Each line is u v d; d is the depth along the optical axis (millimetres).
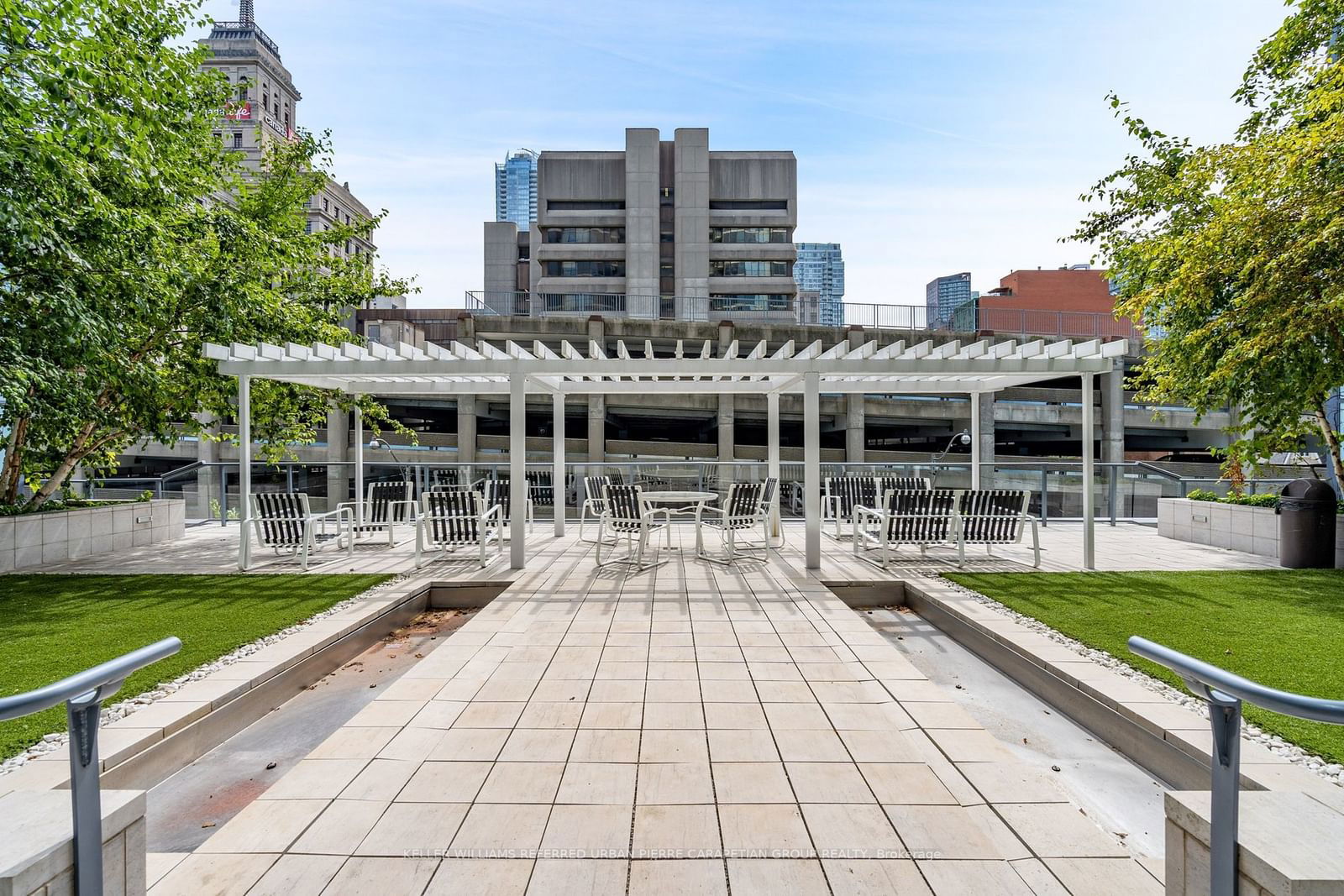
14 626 4656
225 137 10070
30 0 6137
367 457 26141
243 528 6777
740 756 2805
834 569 6828
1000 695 4012
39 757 2805
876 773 2670
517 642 4379
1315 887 1342
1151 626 4602
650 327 26953
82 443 8297
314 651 4289
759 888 1991
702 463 11641
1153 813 2719
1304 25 7211
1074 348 6680
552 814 2375
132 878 1698
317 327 9289
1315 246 5750
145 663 1606
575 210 43250
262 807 2408
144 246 6984
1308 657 3912
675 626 4754
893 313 26594
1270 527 7555
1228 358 6664
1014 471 11359
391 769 2689
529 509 10328
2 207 5387
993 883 2023
